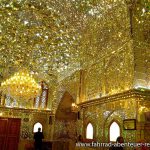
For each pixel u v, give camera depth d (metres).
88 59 10.47
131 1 7.40
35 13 8.82
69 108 13.97
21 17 9.10
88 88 10.23
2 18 9.11
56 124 14.17
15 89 10.16
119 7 7.98
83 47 10.72
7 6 8.35
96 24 9.56
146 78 7.34
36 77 14.66
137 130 6.69
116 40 8.30
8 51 11.84
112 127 7.95
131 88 7.07
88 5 8.29
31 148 12.23
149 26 7.95
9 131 13.84
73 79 12.12
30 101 14.51
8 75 13.92
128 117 7.08
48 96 14.87
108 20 8.79
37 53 12.10
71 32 9.99
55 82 14.84
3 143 13.59
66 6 8.46
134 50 7.41
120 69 7.92
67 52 11.51
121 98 7.46
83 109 10.36
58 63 12.79
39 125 14.40
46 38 10.59
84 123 10.05
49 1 8.20
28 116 14.34
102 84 8.99
